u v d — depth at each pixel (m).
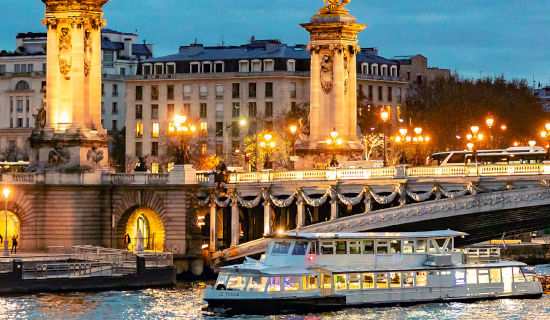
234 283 124.31
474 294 129.12
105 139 163.62
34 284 138.62
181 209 159.00
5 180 159.88
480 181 135.50
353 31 176.12
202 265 159.00
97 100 164.25
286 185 152.62
